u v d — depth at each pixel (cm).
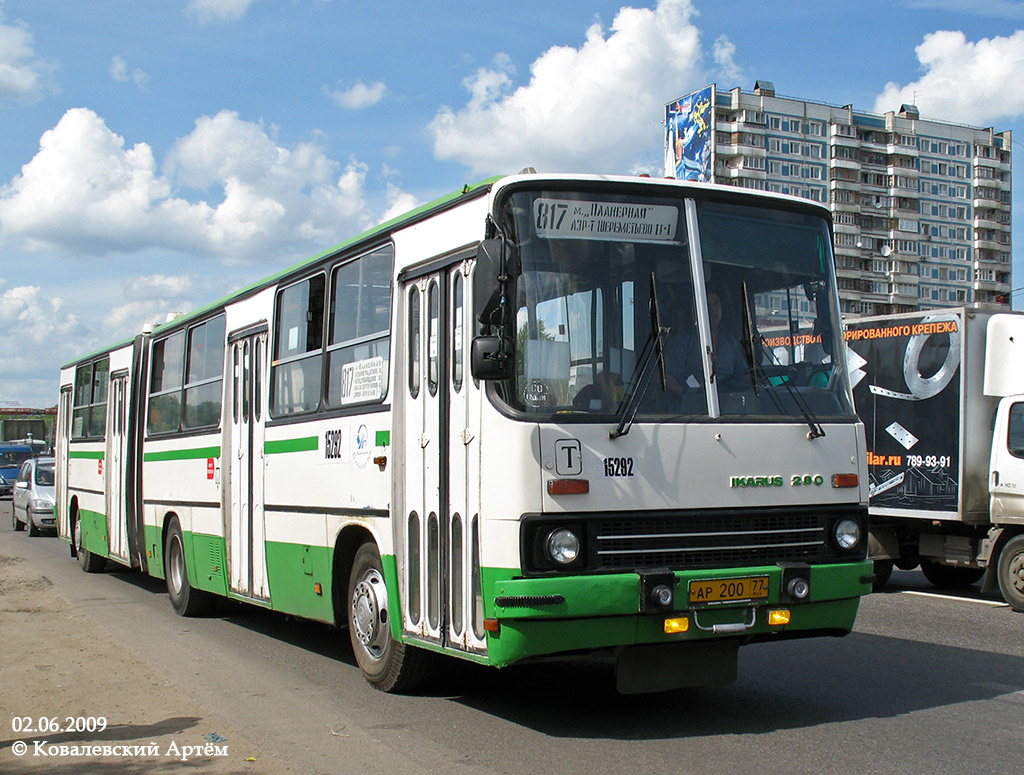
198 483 1192
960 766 586
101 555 1641
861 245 10369
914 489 1384
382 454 784
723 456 655
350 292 871
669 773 579
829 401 707
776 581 648
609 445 629
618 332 657
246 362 1084
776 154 9950
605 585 606
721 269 692
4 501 4359
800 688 796
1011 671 859
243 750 641
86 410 1766
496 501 627
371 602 809
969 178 10994
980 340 1345
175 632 1133
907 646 979
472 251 684
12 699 789
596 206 668
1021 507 1247
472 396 663
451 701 772
